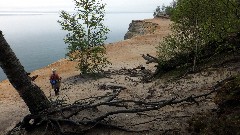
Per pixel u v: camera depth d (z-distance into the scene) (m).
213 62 16.31
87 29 24.11
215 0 15.11
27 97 11.35
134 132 10.28
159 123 10.62
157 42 40.62
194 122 9.55
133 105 13.50
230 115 8.73
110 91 18.09
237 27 13.77
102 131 10.71
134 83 19.09
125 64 29.11
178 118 10.66
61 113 11.15
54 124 11.29
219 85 12.38
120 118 11.72
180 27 18.36
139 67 25.64
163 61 19.20
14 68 11.16
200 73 15.52
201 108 10.96
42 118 11.16
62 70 29.23
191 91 13.41
